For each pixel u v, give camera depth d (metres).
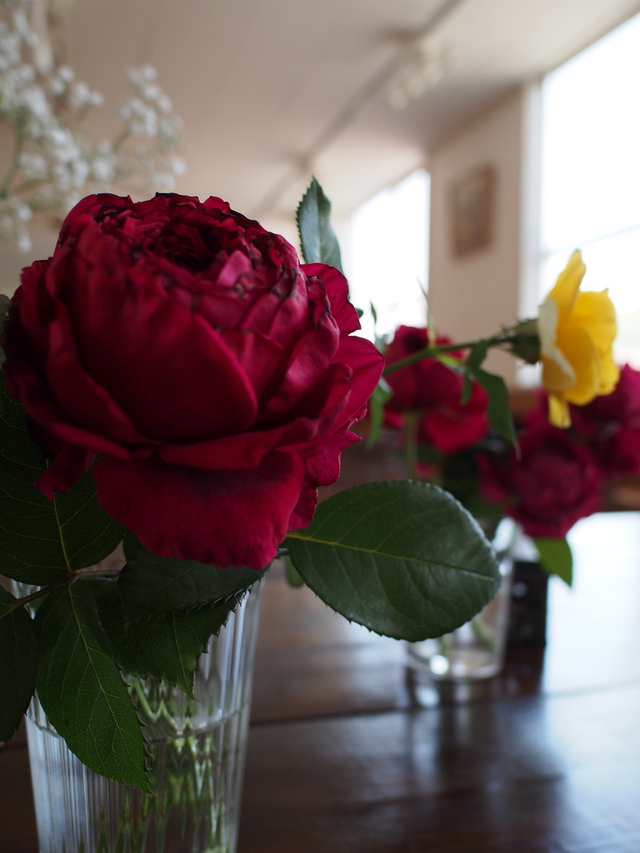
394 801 0.41
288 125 4.86
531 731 0.50
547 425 0.54
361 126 4.85
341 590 0.30
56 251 0.19
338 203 6.72
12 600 0.24
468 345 0.42
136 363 0.16
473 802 0.41
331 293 0.23
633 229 3.57
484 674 0.58
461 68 4.02
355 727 0.50
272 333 0.17
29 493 0.23
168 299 0.15
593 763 0.46
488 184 4.49
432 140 5.07
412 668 0.60
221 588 0.21
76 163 1.03
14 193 1.04
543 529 0.53
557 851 0.37
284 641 0.65
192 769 0.30
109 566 0.27
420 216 5.56
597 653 0.64
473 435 0.55
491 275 4.52
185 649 0.23
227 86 4.28
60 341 0.16
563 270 0.40
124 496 0.17
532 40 3.75
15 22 1.05
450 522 0.31
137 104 1.19
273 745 0.47
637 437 0.54
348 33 3.68
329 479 0.21
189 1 3.38
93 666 0.24
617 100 3.62
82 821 0.29
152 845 0.29
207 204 0.23
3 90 0.97
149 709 0.28
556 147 4.06
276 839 0.38
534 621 0.65
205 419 0.17
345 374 0.18
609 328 0.39
